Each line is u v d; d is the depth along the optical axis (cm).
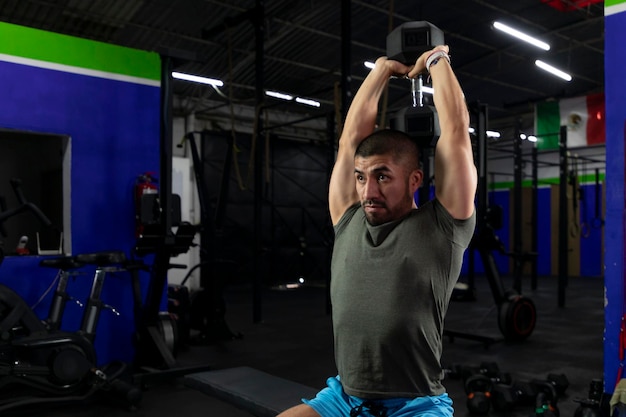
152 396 331
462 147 118
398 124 130
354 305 120
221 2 712
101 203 409
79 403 316
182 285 510
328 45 875
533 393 307
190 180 973
